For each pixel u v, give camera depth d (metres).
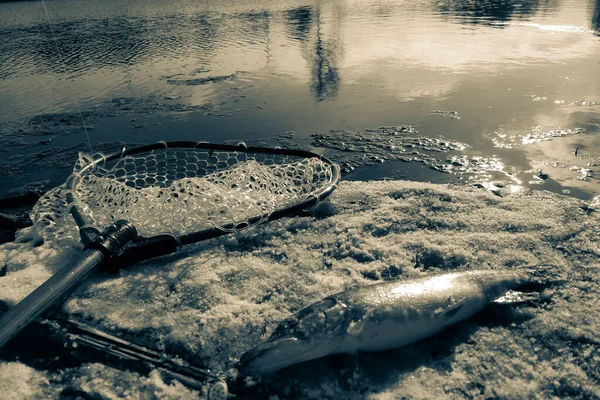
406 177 1.13
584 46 2.44
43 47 2.85
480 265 0.78
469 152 1.25
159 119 1.61
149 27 3.53
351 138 1.39
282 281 0.75
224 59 2.47
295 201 0.94
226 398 0.56
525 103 1.61
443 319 0.65
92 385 0.59
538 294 0.71
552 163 1.16
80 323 0.67
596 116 1.46
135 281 0.76
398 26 3.30
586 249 0.80
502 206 0.95
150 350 0.63
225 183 0.95
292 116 1.60
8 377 0.59
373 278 0.76
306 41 2.87
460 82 1.92
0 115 1.69
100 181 0.91
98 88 2.01
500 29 3.01
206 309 0.69
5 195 1.10
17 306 0.62
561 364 0.60
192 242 0.81
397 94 1.80
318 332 0.60
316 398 0.57
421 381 0.59
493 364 0.60
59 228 0.88
